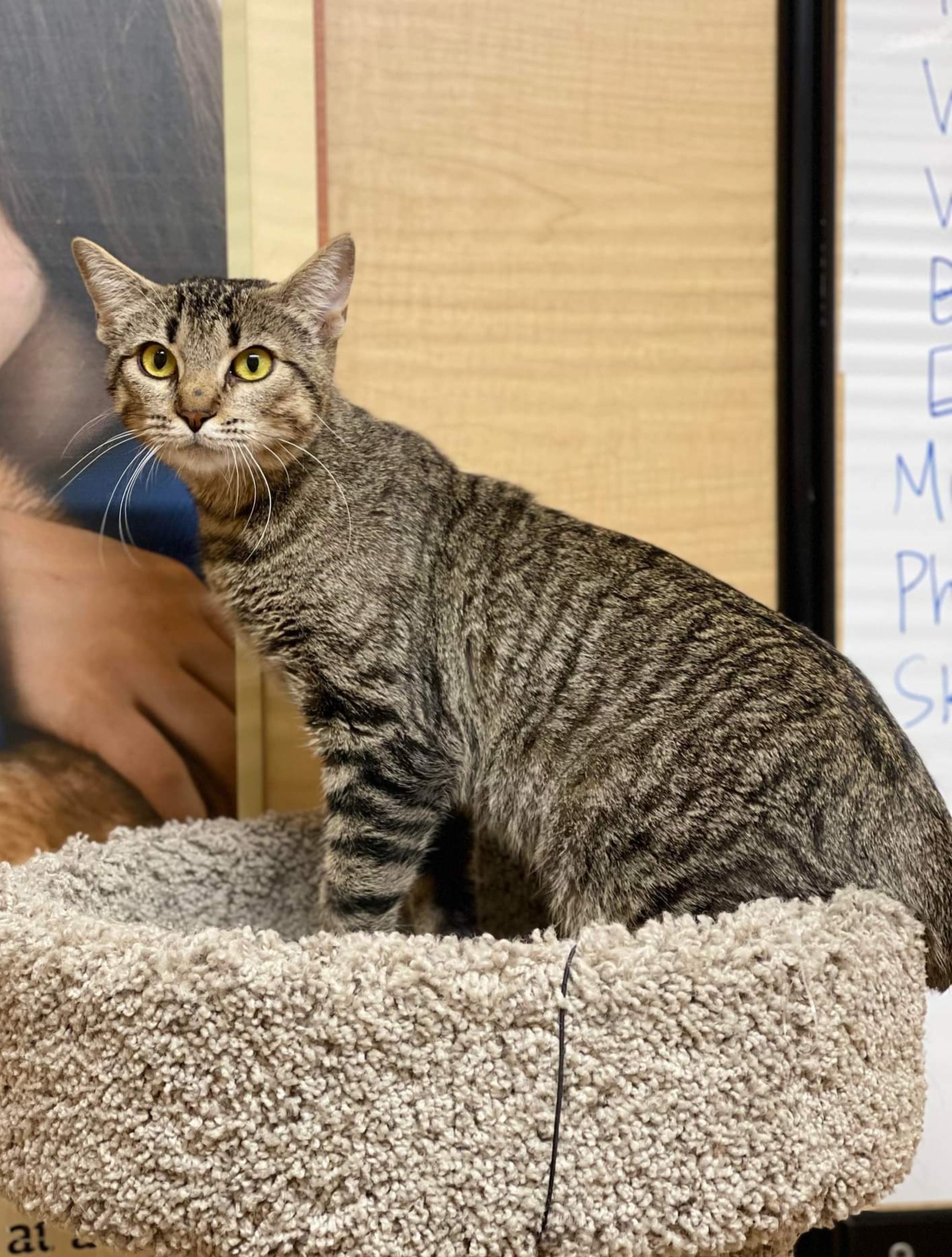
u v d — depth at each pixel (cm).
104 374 123
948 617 134
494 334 130
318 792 131
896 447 132
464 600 111
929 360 132
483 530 114
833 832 95
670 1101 75
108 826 127
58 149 121
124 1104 74
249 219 124
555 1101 73
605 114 129
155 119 122
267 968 73
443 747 108
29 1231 119
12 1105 80
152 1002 73
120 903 111
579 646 108
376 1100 73
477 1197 73
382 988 73
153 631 127
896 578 133
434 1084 73
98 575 126
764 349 134
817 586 132
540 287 130
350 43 124
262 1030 72
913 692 134
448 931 125
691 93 130
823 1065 79
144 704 127
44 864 105
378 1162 73
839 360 130
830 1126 79
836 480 131
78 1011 76
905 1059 87
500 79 127
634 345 132
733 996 77
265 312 106
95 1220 76
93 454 125
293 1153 73
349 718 106
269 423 105
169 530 127
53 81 120
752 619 108
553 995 74
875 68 128
